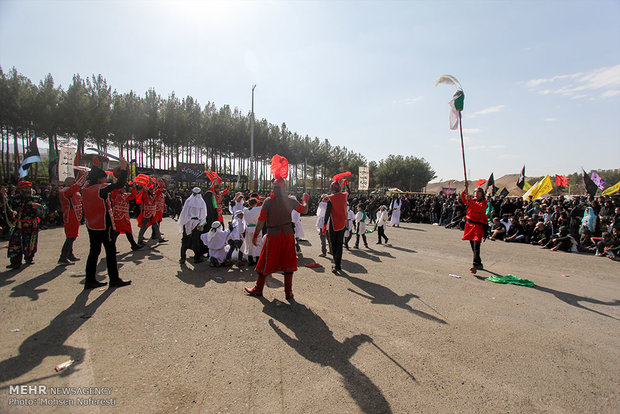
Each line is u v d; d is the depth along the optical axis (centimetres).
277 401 254
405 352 336
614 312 473
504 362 322
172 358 312
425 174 6562
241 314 422
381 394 266
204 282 557
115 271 516
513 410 251
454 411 248
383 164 6725
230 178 3167
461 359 325
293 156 4697
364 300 489
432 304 481
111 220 508
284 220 473
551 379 295
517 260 842
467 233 683
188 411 240
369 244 1051
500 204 1553
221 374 288
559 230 1039
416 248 985
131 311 420
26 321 382
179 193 2100
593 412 252
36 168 2533
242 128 3931
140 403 247
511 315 448
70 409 238
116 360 306
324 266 709
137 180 841
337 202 642
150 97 3106
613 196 1276
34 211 638
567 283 626
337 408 247
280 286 548
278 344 345
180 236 1086
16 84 2312
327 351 333
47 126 2369
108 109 2638
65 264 648
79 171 629
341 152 5572
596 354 344
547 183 1580
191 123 3381
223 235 665
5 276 563
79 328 368
